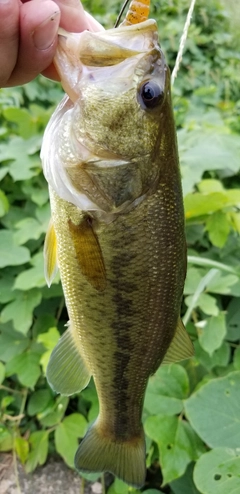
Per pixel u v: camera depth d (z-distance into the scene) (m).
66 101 0.20
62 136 0.19
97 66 0.18
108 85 0.18
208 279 0.32
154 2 1.05
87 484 0.38
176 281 0.21
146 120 0.19
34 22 0.17
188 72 0.93
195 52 0.98
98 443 0.26
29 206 0.46
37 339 0.39
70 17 0.21
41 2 0.18
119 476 0.26
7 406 0.40
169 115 0.19
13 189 0.46
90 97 0.18
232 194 0.38
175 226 0.20
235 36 1.13
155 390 0.33
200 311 0.39
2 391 0.41
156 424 0.31
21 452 0.38
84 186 0.19
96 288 0.20
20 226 0.41
